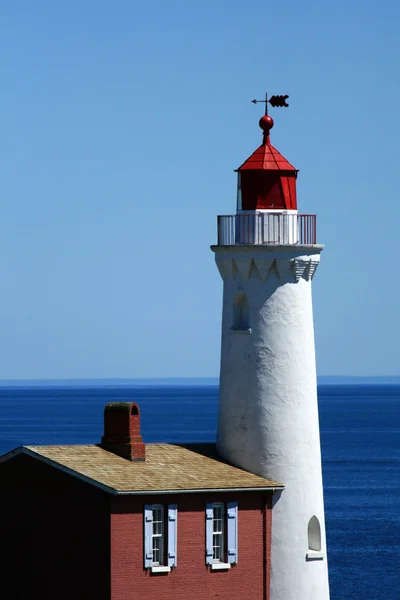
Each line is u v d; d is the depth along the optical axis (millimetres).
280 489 114375
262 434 116062
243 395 117250
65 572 109250
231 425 117875
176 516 107688
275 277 116688
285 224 117438
